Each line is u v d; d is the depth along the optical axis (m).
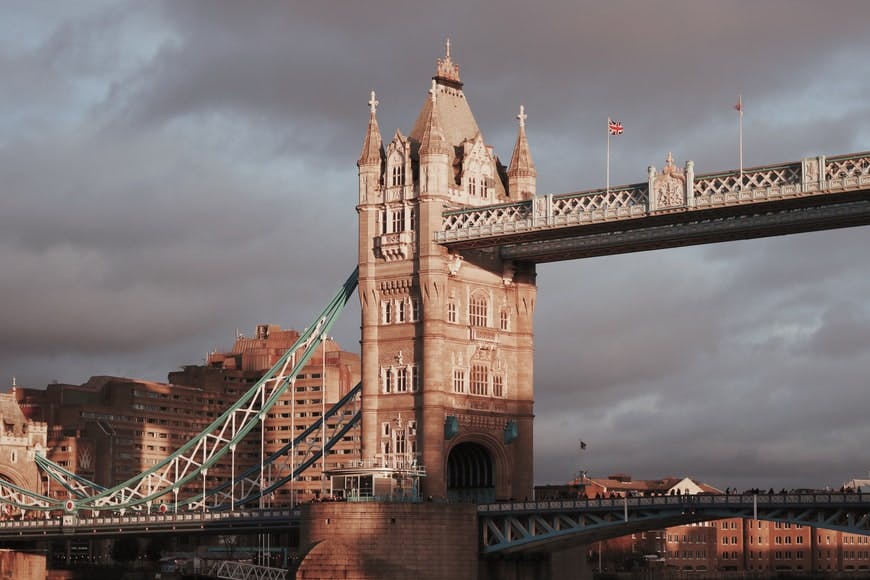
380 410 191.62
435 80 198.00
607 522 170.62
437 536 176.75
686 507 163.75
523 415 196.50
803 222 167.12
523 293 197.62
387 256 192.62
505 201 199.38
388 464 188.50
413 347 190.00
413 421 188.50
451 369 189.38
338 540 176.38
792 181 161.00
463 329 191.50
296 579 174.88
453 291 190.88
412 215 191.62
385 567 174.88
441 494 186.00
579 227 175.25
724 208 164.75
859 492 152.88
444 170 189.75
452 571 176.88
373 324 193.75
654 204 169.12
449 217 188.38
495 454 194.25
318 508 178.88
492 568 182.88
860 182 156.75
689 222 173.00
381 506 176.00
